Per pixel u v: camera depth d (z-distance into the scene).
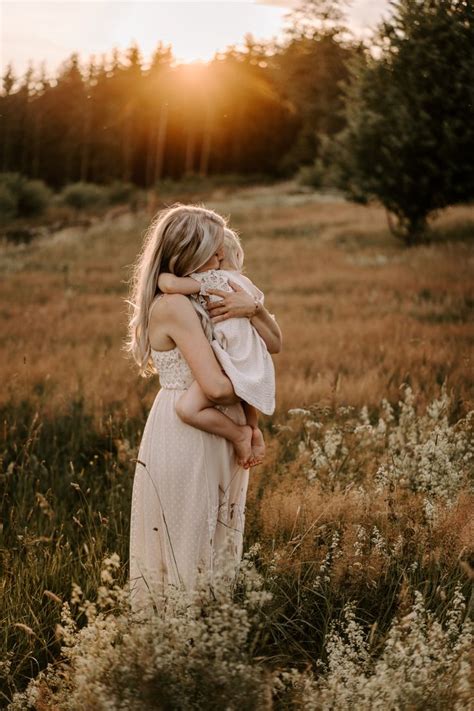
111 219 38.22
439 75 14.47
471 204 21.11
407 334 8.84
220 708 2.06
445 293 12.19
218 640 2.14
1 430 5.67
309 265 17.73
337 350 8.34
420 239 19.31
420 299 12.00
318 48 63.31
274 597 2.92
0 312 13.23
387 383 6.52
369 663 2.50
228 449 2.92
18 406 6.26
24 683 2.90
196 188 57.25
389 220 19.98
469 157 16.69
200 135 76.94
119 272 19.42
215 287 2.83
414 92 15.75
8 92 76.00
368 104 17.44
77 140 77.25
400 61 15.00
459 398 5.39
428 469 3.68
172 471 2.83
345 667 2.34
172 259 2.82
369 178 18.62
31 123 76.69
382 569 3.08
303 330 9.88
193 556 2.86
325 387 6.34
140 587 2.95
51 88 78.31
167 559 2.91
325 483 3.96
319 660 2.53
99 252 24.02
